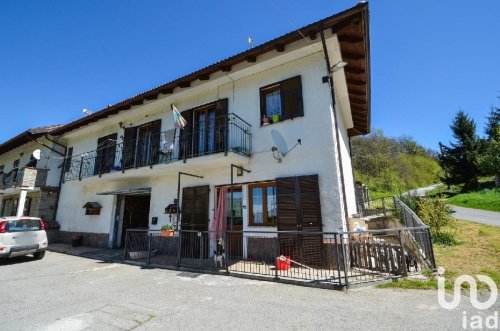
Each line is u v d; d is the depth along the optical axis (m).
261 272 6.28
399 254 5.63
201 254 7.21
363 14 6.42
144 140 11.60
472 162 29.89
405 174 46.53
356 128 13.84
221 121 9.12
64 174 14.86
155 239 9.92
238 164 8.42
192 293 5.10
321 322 3.65
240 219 8.49
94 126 13.20
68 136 14.88
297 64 8.20
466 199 25.11
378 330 3.36
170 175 10.29
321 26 6.83
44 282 6.26
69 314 4.21
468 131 31.50
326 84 7.62
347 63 7.75
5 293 5.41
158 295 5.04
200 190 9.10
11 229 8.73
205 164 8.47
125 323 3.81
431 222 9.52
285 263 6.36
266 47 7.70
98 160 12.86
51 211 14.45
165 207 10.08
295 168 7.55
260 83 8.77
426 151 66.62
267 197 8.08
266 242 7.68
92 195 13.08
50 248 11.88
